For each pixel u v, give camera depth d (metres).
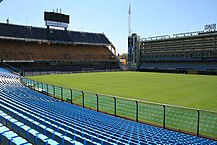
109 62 74.75
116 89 26.19
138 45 76.75
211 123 12.24
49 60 58.34
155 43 73.50
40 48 62.56
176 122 12.50
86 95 20.89
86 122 9.38
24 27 63.03
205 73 57.66
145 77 44.22
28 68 53.28
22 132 5.22
